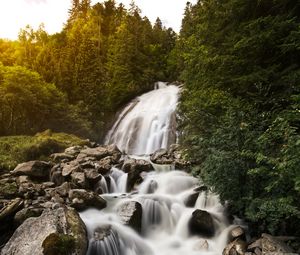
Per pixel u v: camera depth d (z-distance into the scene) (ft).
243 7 34.27
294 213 20.21
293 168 19.39
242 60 32.07
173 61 140.67
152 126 83.97
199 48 40.75
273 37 28.89
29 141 64.90
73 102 107.55
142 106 99.14
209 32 42.19
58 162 53.62
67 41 159.12
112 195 39.91
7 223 29.30
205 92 36.60
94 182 42.78
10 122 79.97
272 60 31.24
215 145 27.55
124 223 29.53
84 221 29.04
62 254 21.21
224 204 29.94
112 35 175.01
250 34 30.76
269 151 22.93
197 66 41.42
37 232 22.79
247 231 27.89
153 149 78.79
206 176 27.71
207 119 33.30
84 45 119.55
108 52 147.13
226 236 27.50
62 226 23.63
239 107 28.66
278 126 21.61
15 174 44.29
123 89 111.55
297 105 21.50
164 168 48.67
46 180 46.19
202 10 45.52
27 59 145.89
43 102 89.10
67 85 109.81
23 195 36.42
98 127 100.94
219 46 40.37
